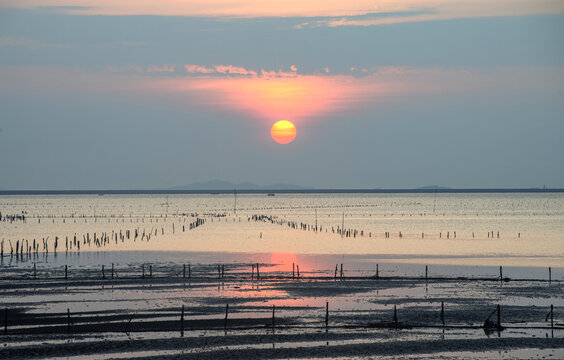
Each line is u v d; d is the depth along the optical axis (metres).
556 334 46.75
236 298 60.06
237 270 81.19
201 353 41.69
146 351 42.06
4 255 103.44
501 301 58.72
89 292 63.41
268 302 58.12
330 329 47.91
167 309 54.69
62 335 45.84
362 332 47.09
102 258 97.31
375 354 41.78
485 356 41.44
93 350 42.19
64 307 55.53
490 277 75.12
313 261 92.38
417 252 106.12
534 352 42.31
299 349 42.66
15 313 53.00
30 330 47.25
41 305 56.44
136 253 105.06
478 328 48.50
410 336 46.09
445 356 41.41
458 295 61.91
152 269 82.31
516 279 72.81
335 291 64.19
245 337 45.53
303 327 48.50
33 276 75.56
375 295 61.88
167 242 126.94
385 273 78.75
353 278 73.56
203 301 58.53
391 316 52.12
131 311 53.78
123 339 44.84
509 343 44.31
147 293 62.81
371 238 135.88
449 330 47.88
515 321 50.75
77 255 102.31
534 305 56.84
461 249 111.12
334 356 41.31
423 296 61.38
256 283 69.62
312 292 63.59
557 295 61.91
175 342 44.12
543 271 81.19
